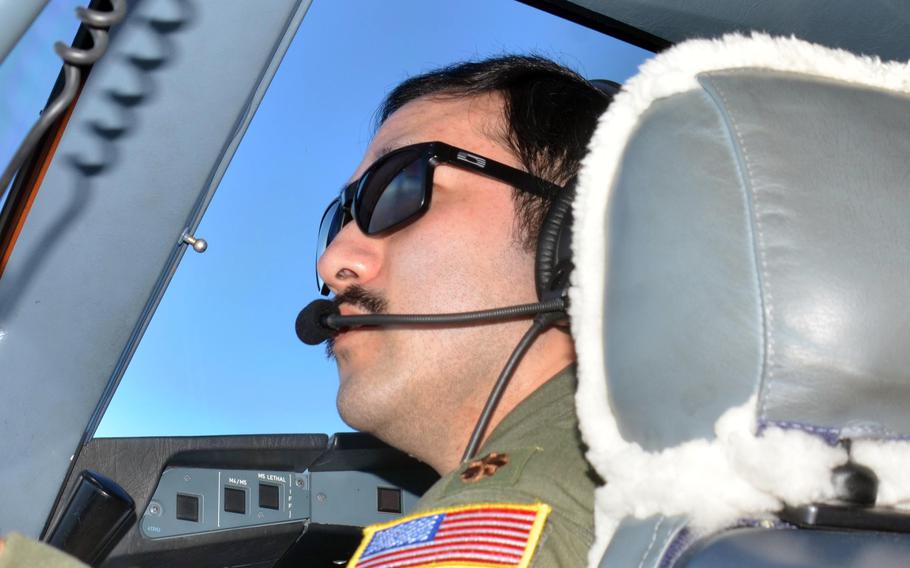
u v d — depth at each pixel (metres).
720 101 0.68
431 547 0.84
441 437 1.17
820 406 0.63
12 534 0.74
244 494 1.73
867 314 0.63
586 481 0.90
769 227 0.65
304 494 1.77
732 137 0.67
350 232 1.24
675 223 0.68
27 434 1.33
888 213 0.65
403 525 0.92
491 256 1.16
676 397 0.67
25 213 1.17
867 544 0.64
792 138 0.67
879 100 0.70
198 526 1.71
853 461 0.65
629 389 0.70
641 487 0.67
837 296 0.63
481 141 1.23
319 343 1.24
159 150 1.19
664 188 0.69
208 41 1.13
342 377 1.21
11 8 0.63
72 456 1.37
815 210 0.65
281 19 1.14
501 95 1.27
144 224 1.24
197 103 1.17
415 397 1.15
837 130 0.67
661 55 0.74
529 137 1.23
